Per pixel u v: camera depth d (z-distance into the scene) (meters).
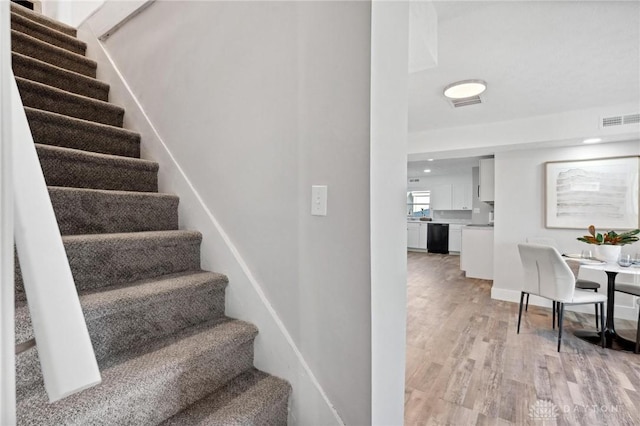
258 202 1.43
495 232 4.37
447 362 2.46
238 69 1.50
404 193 1.30
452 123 3.83
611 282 2.98
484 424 1.73
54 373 0.36
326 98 1.20
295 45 1.29
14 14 2.06
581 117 3.32
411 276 5.67
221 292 1.52
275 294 1.36
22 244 0.38
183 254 1.60
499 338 2.94
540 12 1.73
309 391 1.25
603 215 3.70
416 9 1.45
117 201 1.52
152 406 1.01
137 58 2.07
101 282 1.30
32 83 1.70
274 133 1.36
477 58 2.25
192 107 1.73
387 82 1.17
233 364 1.32
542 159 4.08
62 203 1.34
